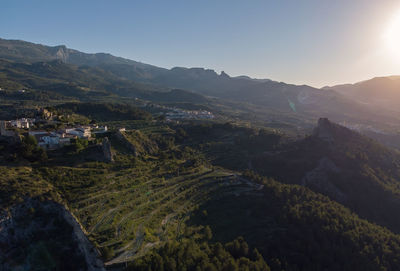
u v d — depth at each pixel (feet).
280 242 290.35
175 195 362.12
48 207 241.35
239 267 228.22
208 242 284.00
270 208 352.90
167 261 213.66
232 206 362.74
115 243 242.78
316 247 279.69
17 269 197.77
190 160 508.12
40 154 331.98
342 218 330.13
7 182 248.73
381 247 293.84
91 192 304.09
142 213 304.30
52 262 209.87
